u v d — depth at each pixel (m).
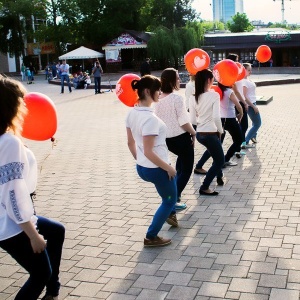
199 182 6.96
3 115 2.78
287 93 20.98
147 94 4.32
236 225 5.14
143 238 4.96
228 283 3.85
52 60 53.06
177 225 5.18
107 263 4.40
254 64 44.00
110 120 14.38
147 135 4.18
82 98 21.70
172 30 41.25
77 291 3.89
